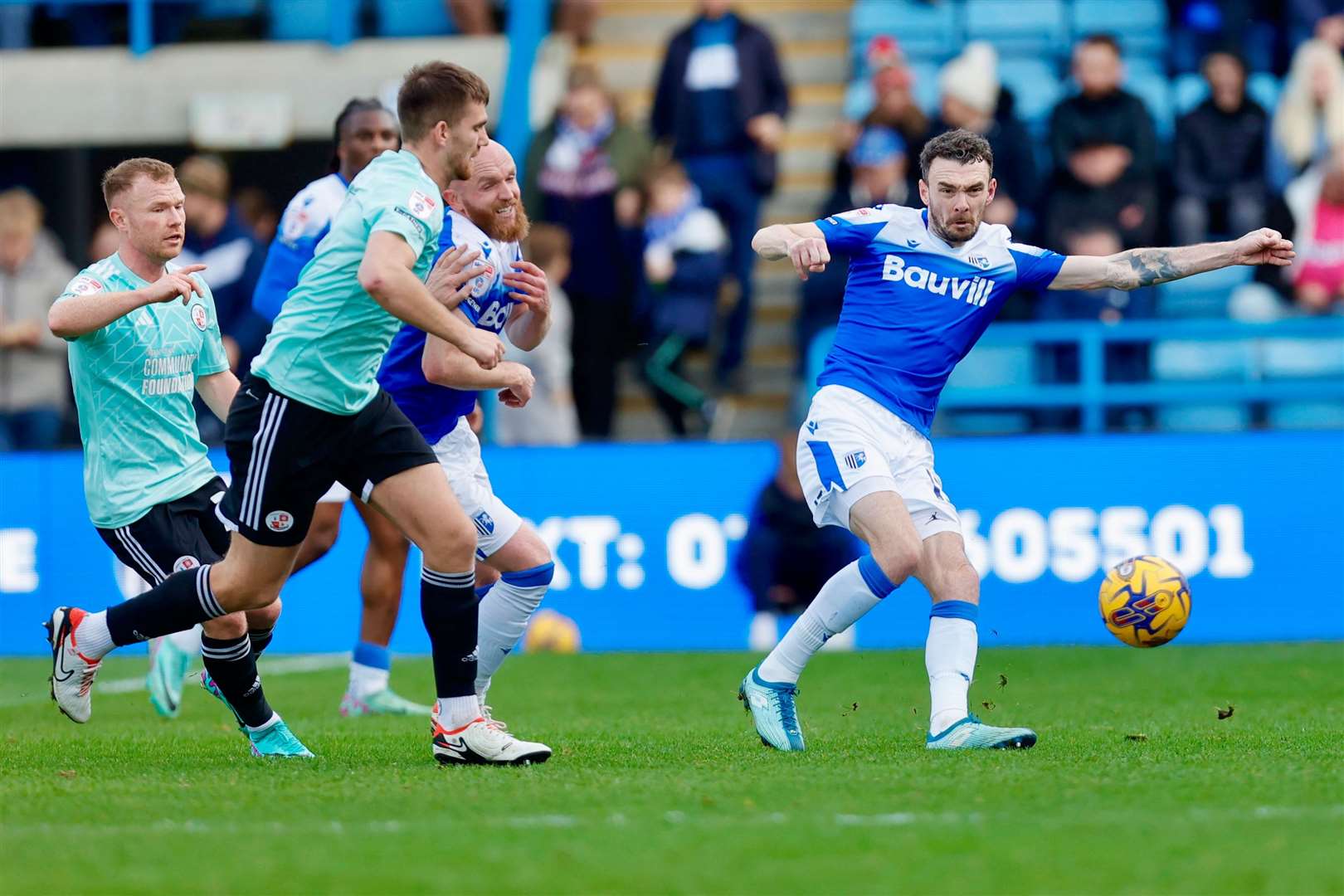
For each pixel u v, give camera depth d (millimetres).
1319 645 39562
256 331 44312
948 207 21203
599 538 42438
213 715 28891
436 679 19859
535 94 54156
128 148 53625
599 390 46938
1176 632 21703
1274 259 21703
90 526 43000
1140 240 45312
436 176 18797
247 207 49281
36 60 53281
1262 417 46344
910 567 20594
